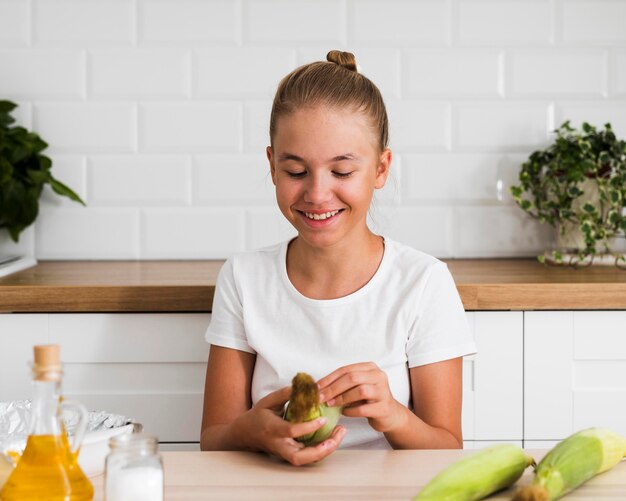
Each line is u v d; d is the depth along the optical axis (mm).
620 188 1989
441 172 2225
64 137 2207
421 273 1381
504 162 2227
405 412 1173
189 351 1697
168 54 2199
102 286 1680
